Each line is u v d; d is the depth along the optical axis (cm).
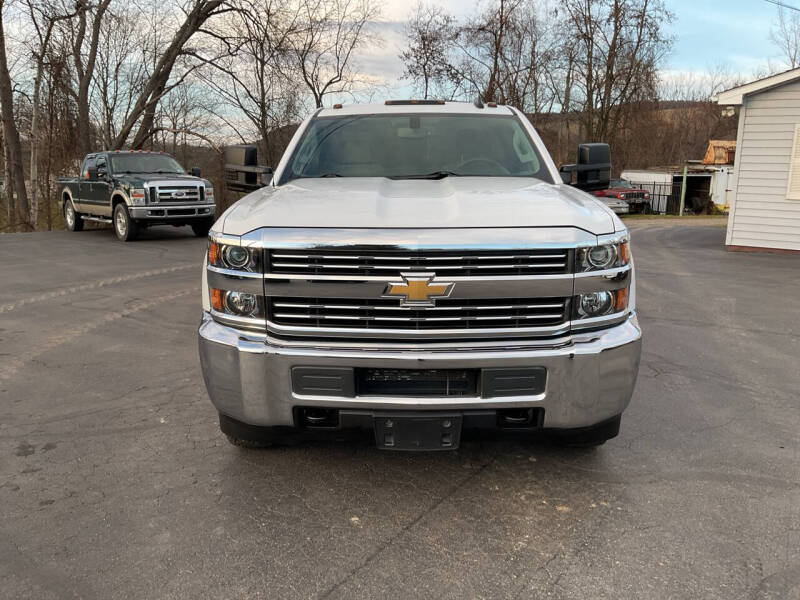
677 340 602
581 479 324
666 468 337
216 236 293
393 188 345
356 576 246
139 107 2570
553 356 277
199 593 236
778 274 1041
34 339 589
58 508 294
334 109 480
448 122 450
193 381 472
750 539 271
